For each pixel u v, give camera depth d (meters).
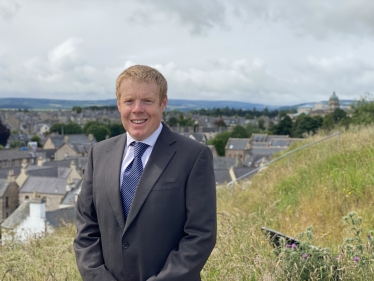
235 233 5.23
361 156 8.89
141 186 2.56
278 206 8.06
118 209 2.60
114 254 2.61
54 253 5.74
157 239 2.52
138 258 2.54
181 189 2.56
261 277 3.74
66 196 50.97
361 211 6.37
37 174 62.72
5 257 5.78
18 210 27.28
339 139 11.57
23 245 7.03
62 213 14.46
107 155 2.80
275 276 3.68
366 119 24.62
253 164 73.00
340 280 3.61
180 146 2.66
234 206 9.50
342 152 9.58
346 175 7.84
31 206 26.77
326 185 7.82
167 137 2.70
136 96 2.58
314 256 3.82
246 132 109.19
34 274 4.91
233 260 4.33
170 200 2.54
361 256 3.72
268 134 100.12
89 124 158.75
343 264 3.69
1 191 52.59
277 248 4.12
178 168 2.59
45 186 53.53
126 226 2.54
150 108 2.59
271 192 9.30
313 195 7.66
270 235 4.61
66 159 78.56
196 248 2.49
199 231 2.54
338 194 7.14
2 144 134.75
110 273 2.64
